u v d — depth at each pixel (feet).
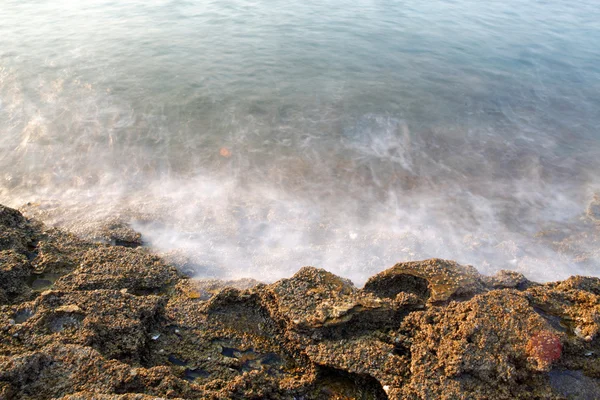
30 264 23.34
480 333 18.19
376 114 47.78
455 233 32.48
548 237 32.24
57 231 27.12
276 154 41.01
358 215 34.09
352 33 68.74
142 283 23.71
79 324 18.76
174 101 48.34
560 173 39.65
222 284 24.97
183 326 20.89
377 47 63.98
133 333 19.24
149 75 53.47
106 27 67.77
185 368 18.95
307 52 61.72
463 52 63.10
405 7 81.46
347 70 57.06
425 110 48.80
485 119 47.62
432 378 17.31
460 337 18.20
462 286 21.99
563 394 17.28
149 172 37.99
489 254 30.48
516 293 20.54
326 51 62.28
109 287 22.71
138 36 64.75
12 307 19.24
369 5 81.97
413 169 39.78
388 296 23.08
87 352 16.97
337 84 53.52
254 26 70.38
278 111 47.65
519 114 48.65
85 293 20.53
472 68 58.49
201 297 23.53
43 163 38.24
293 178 38.04
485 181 38.52
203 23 71.05
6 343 17.34
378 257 29.78
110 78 52.26
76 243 26.35
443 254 30.22
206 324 21.11
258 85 52.54
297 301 20.92
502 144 43.55
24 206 32.91
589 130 46.11
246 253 29.73
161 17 73.05
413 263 23.84
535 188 37.73
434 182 38.24
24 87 49.34
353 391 18.34
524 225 33.53
